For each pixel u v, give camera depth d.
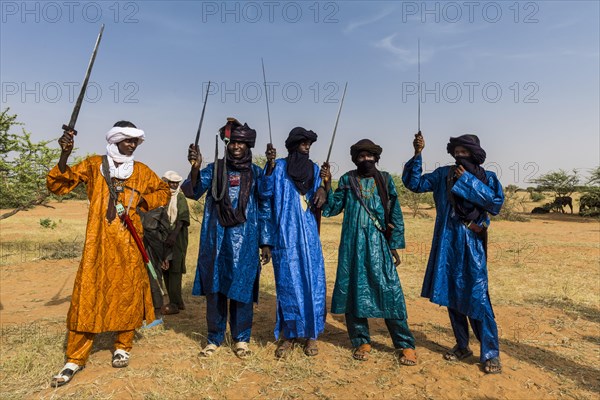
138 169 4.63
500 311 6.91
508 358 4.87
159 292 5.75
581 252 13.56
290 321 4.71
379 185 4.79
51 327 5.73
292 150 4.95
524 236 18.91
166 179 6.29
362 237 4.72
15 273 9.86
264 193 4.80
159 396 3.81
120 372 4.27
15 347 4.93
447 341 5.33
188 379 4.15
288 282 4.74
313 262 4.82
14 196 11.89
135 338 5.26
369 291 4.67
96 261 4.27
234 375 4.26
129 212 4.46
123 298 4.35
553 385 4.26
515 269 10.53
